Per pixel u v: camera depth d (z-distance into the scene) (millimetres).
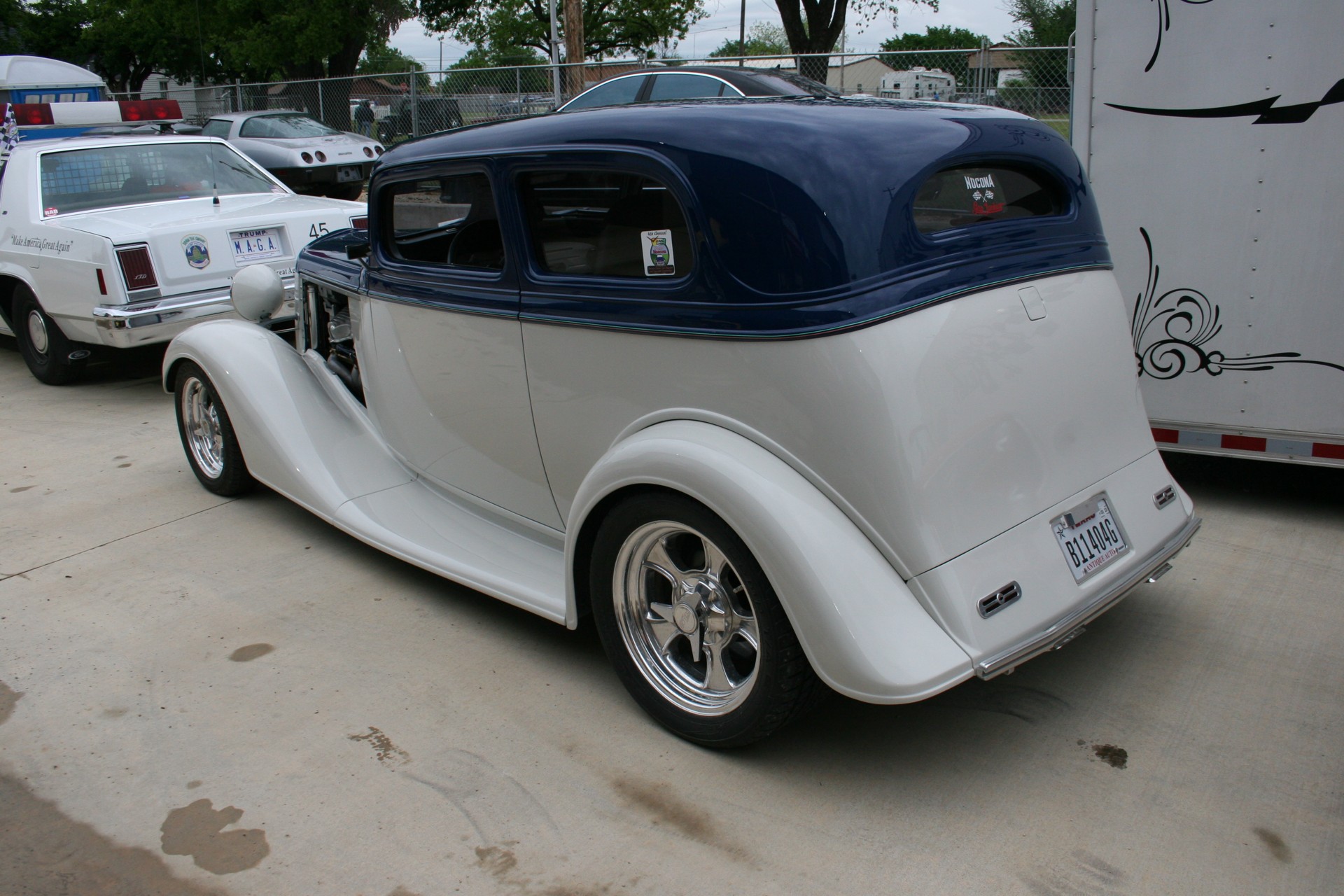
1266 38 3443
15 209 6234
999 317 2352
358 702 2828
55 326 6348
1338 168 3420
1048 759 2473
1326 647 2922
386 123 15367
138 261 5645
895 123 2363
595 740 2619
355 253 3475
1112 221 3865
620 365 2561
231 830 2316
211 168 6852
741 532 2199
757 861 2160
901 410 2135
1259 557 3527
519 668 2996
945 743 2555
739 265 2242
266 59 26219
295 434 3754
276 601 3469
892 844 2195
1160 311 3850
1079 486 2494
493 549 3172
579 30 14992
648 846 2223
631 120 2477
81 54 39531
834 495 2203
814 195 2146
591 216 2559
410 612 3365
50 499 4512
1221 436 3859
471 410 3125
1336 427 3631
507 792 2418
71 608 3445
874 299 2146
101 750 2639
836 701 2777
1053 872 2090
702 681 2568
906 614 2137
